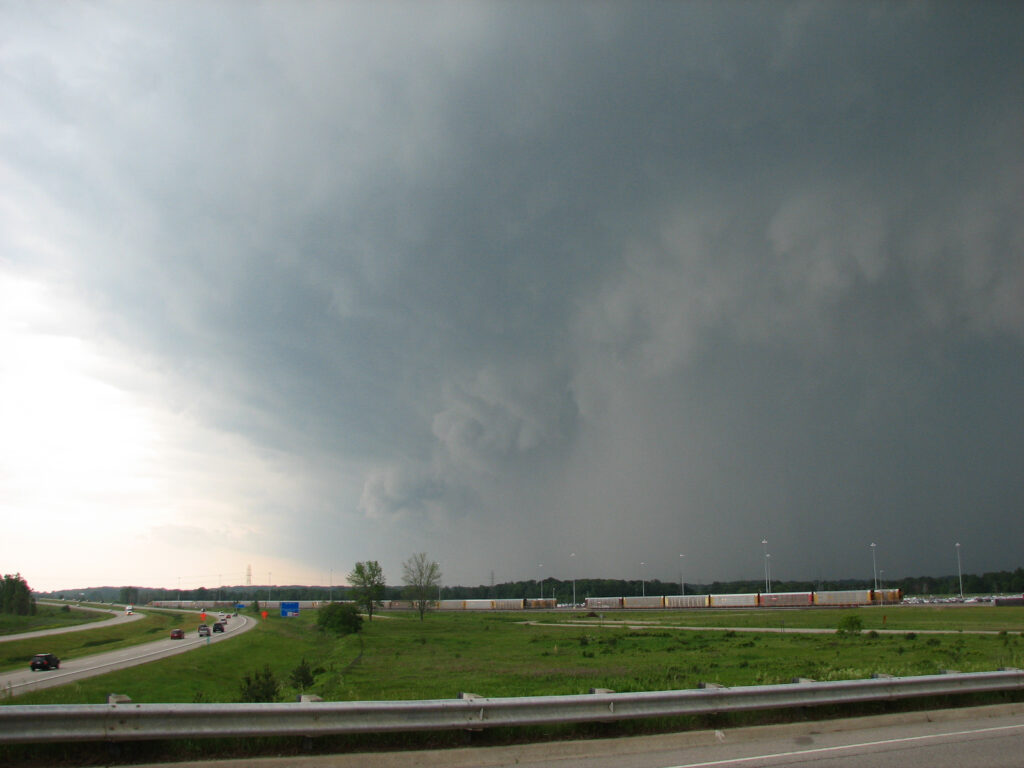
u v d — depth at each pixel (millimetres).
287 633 112000
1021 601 134250
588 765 11414
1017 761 11516
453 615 165125
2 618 172875
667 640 66000
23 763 10086
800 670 30172
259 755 11008
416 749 11812
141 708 10203
